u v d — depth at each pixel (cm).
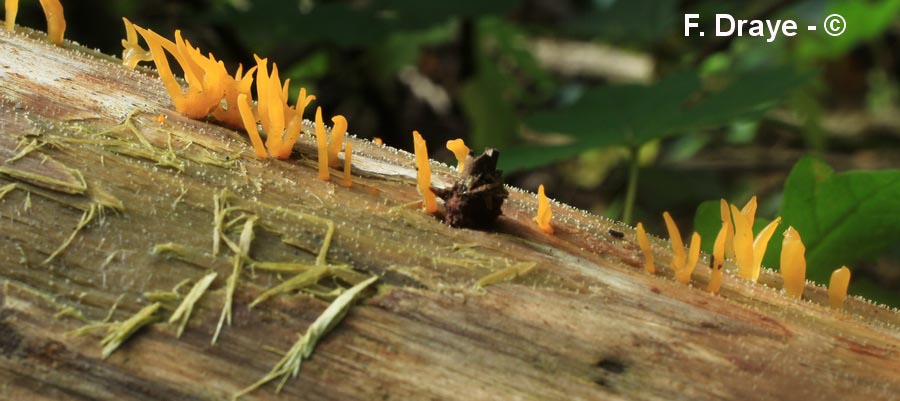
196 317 31
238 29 57
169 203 32
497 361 31
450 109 69
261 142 33
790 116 74
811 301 33
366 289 32
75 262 32
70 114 33
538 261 32
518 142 63
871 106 78
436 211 33
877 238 37
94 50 36
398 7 53
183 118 34
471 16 52
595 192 68
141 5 60
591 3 74
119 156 33
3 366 31
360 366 31
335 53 63
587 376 31
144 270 32
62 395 31
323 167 33
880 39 81
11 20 35
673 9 61
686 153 69
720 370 31
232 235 32
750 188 66
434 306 32
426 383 31
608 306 32
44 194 32
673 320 32
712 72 69
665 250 34
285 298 31
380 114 64
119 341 31
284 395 31
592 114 44
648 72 75
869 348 32
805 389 31
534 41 78
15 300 31
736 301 33
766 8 63
